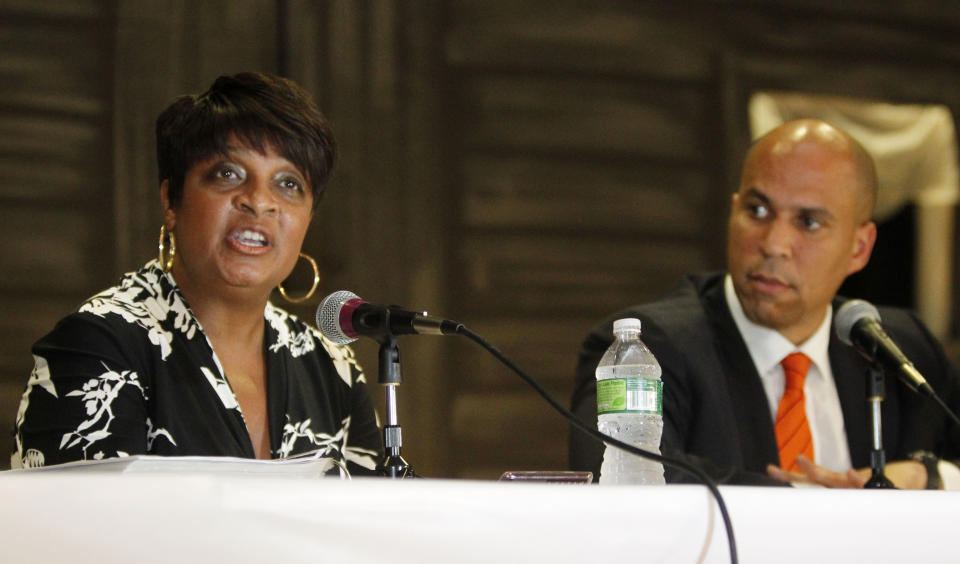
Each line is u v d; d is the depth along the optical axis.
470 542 3.86
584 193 19.02
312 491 3.71
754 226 8.87
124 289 6.93
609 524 4.04
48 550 3.51
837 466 8.98
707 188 19.78
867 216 9.12
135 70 16.38
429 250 17.86
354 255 17.33
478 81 18.52
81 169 16.23
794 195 8.70
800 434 8.78
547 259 18.73
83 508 3.54
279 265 6.96
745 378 8.84
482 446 17.94
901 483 8.24
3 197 15.86
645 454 4.44
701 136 19.81
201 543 3.59
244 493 3.65
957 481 8.45
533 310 18.59
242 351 7.26
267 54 17.14
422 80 18.02
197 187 6.86
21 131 15.99
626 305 19.09
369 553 3.75
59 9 16.23
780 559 4.29
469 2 18.47
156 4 16.52
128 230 16.16
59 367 6.34
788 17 20.34
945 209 21.31
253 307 7.16
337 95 17.42
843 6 20.62
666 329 8.85
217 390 6.81
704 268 19.67
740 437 8.67
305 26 17.27
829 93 20.48
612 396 5.84
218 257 6.82
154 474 3.66
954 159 21.14
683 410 8.65
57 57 16.20
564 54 18.97
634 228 19.27
